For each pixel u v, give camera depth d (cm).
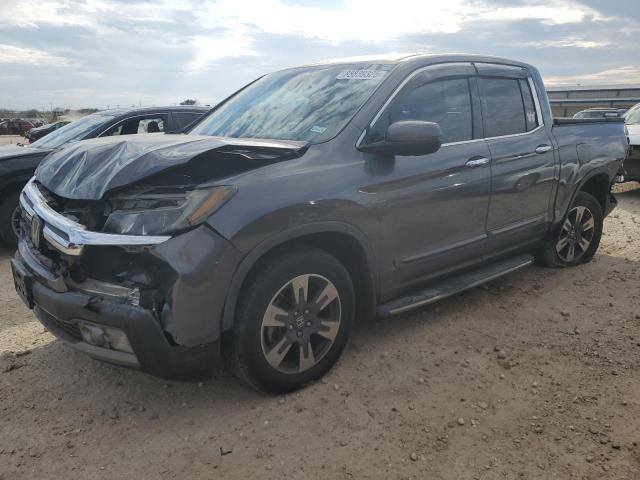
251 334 287
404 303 362
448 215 377
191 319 263
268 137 353
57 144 689
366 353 364
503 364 349
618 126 561
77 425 294
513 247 454
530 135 453
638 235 675
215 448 273
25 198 345
